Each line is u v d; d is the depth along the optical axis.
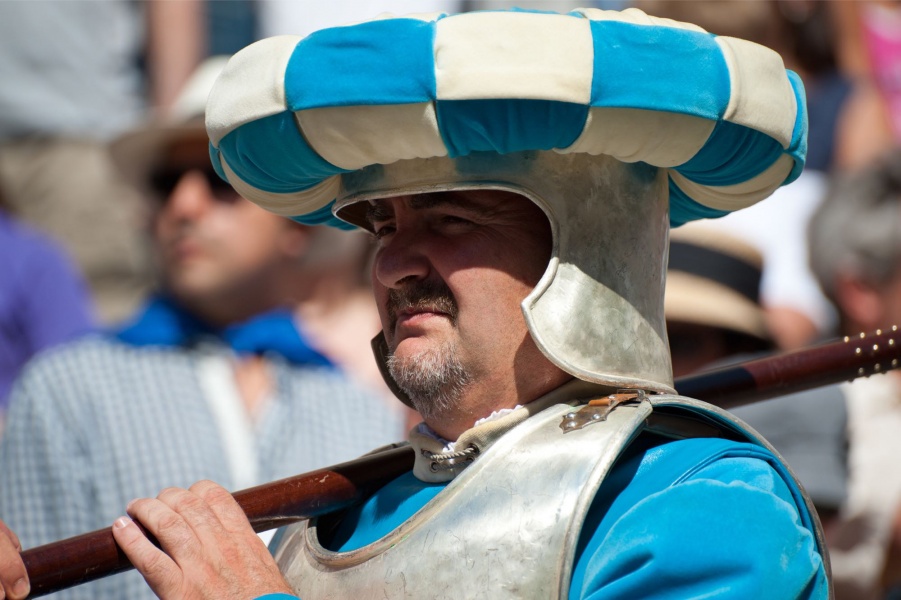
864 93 16.03
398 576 6.21
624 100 6.12
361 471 7.12
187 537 6.39
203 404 10.30
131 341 10.50
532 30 6.10
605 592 5.96
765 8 14.12
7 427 10.08
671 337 10.83
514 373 6.66
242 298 11.03
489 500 6.20
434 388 6.72
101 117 16.91
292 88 6.32
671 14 13.86
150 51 17.27
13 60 16.55
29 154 16.61
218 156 7.23
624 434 6.18
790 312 13.74
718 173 6.73
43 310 14.47
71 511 9.73
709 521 5.97
